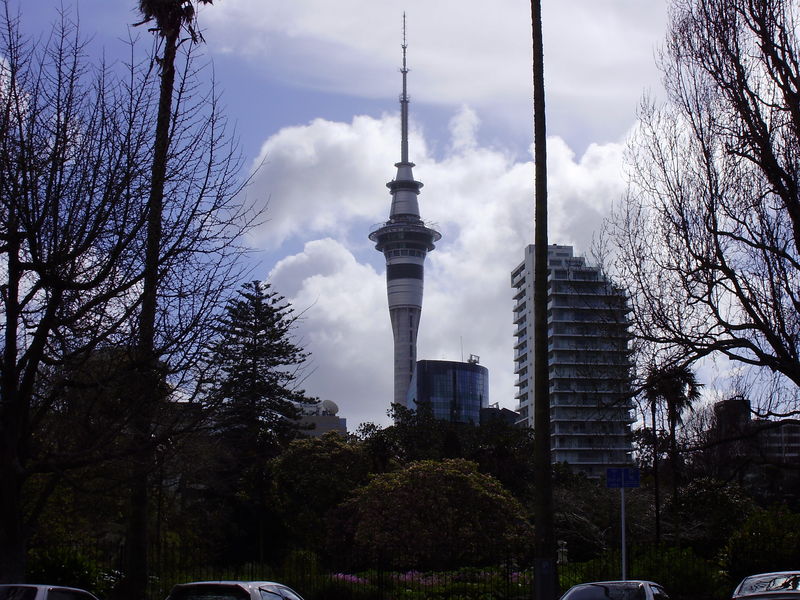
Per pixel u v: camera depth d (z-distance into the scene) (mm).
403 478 47750
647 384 21484
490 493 48000
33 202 15453
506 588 31297
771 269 19625
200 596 15320
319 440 64625
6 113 15492
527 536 47906
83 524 27094
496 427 88125
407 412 89000
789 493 47719
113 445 15883
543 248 18594
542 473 17625
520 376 175375
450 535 46312
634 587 17828
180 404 16156
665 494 48156
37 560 24125
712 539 44250
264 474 57438
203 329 15953
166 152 16281
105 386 14961
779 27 20125
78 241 15375
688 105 21281
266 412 60469
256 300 59812
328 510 58125
